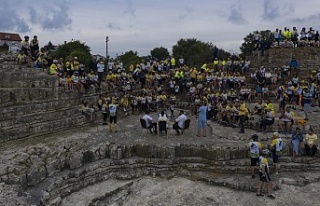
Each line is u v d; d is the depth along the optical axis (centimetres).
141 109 2544
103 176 1498
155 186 1453
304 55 3191
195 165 1577
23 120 1762
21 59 2281
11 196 1114
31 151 1489
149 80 2895
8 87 1995
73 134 1862
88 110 2139
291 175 1511
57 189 1296
